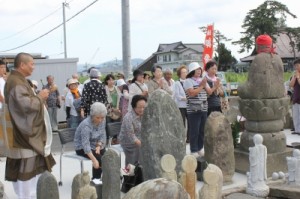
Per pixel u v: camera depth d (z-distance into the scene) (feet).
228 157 22.48
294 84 35.86
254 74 24.29
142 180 19.52
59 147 36.60
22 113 16.42
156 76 31.27
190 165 15.42
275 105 24.04
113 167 16.19
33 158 16.89
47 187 13.00
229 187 21.95
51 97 44.86
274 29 115.44
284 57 119.55
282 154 24.04
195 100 25.67
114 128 25.08
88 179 14.39
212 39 42.24
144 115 18.72
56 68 54.34
